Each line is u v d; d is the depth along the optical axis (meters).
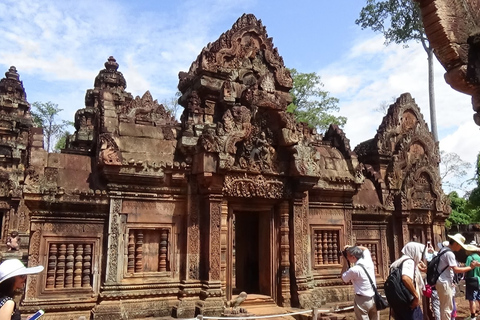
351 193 14.05
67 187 9.91
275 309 11.54
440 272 7.84
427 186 16.53
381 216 15.16
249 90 11.72
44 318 9.16
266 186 11.98
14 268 4.44
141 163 10.47
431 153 17.16
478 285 10.23
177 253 10.96
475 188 25.55
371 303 6.67
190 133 11.24
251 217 14.59
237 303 11.12
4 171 24.42
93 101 27.81
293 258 12.11
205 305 10.23
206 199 11.05
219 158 10.76
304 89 32.19
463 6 5.19
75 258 9.89
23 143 26.12
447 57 5.09
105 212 10.28
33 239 9.42
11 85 28.91
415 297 6.03
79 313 9.57
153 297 10.36
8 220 23.67
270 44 13.28
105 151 10.01
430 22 5.12
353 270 6.84
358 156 16.89
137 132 11.09
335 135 15.34
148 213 10.70
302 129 12.66
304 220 12.54
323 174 13.52
